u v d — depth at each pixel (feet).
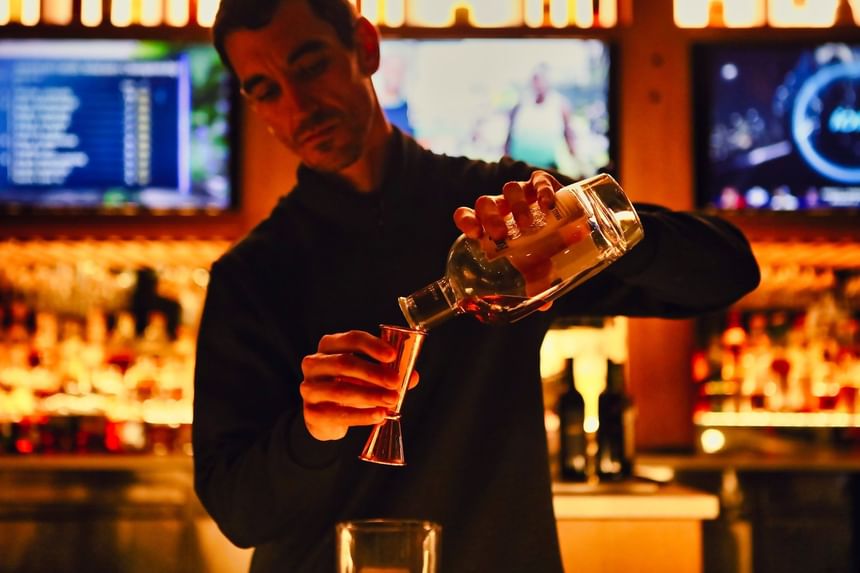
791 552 8.93
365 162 4.31
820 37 9.01
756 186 9.09
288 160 8.95
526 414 4.24
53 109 8.86
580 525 7.52
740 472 8.98
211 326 4.28
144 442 9.44
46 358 9.97
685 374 9.23
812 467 8.87
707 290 4.00
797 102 9.07
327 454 3.45
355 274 4.28
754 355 10.00
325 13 3.89
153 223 8.79
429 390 4.20
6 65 8.85
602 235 3.16
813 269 10.20
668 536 7.52
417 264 4.29
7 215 8.72
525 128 9.00
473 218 3.07
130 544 8.66
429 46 8.97
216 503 3.88
